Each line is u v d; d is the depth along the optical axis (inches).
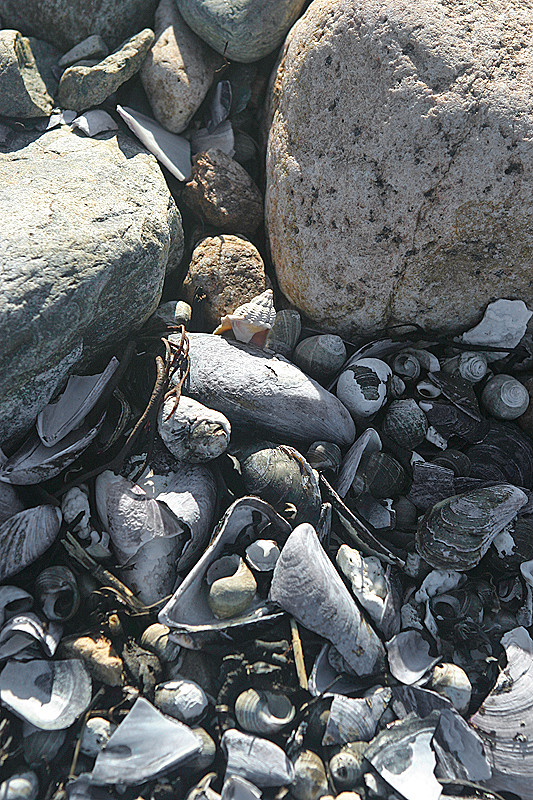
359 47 12.7
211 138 15.4
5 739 10.8
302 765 10.8
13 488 12.3
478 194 12.5
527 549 12.8
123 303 12.9
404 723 11.2
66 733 11.0
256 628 11.7
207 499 12.3
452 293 13.5
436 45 12.3
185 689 11.1
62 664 11.3
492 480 13.3
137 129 14.6
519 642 12.1
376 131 12.7
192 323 14.4
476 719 11.5
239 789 10.4
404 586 12.6
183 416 12.4
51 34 15.4
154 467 12.6
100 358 13.4
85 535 12.1
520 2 12.8
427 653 11.9
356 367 13.7
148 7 15.5
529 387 14.1
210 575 11.9
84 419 12.7
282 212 14.0
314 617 11.4
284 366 13.5
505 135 12.2
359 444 13.2
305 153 13.5
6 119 14.5
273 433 13.4
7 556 11.8
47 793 10.6
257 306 13.6
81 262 12.0
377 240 13.1
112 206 12.9
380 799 10.8
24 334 11.5
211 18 14.7
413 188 12.6
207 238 14.7
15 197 12.6
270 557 11.9
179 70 14.8
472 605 12.4
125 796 10.6
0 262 11.5
